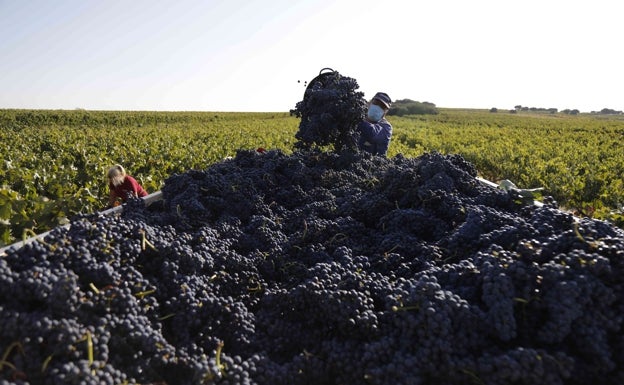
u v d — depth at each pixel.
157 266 2.69
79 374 1.77
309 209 4.16
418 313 2.23
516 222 3.09
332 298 2.42
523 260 2.41
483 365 1.96
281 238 3.67
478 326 2.16
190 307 2.43
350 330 2.37
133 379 1.95
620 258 2.23
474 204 3.83
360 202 4.18
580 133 37.31
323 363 2.33
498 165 18.38
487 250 2.70
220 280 2.86
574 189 12.50
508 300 2.15
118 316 2.19
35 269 2.11
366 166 5.56
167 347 2.16
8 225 4.81
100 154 13.63
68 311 2.02
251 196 4.34
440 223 3.65
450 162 4.45
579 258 2.25
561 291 2.11
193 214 3.72
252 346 2.46
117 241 2.62
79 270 2.29
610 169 15.45
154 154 14.62
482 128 44.09
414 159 5.16
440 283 2.57
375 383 2.06
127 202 3.87
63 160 13.30
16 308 2.01
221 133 27.67
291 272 3.15
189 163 13.55
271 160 5.25
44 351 1.89
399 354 2.12
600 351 1.99
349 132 6.16
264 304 2.75
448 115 83.25
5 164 10.02
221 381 2.06
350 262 2.99
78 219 2.84
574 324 2.09
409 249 3.26
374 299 2.61
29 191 8.62
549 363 1.91
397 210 3.83
